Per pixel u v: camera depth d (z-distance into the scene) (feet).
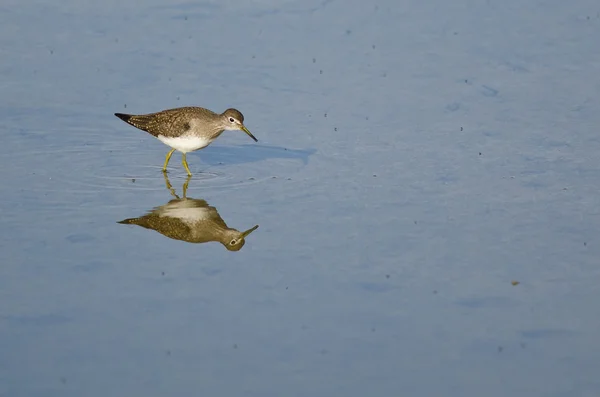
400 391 36.22
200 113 55.88
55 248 47.19
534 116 62.18
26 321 40.65
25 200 52.31
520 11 77.51
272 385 36.52
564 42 72.43
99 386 36.24
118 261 46.21
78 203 52.31
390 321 41.11
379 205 52.01
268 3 79.00
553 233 48.62
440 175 55.26
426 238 48.37
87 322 40.73
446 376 37.17
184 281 44.50
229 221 50.55
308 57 70.64
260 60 70.18
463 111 63.16
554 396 35.96
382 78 67.77
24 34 73.26
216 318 41.27
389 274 44.98
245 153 59.11
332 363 38.01
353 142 59.57
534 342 39.45
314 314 41.63
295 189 54.13
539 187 53.57
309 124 61.87
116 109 63.16
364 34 73.92
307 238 48.57
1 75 67.31
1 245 47.26
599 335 39.93
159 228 49.70
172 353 38.60
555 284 43.93
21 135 60.08
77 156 58.23
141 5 78.59
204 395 35.83
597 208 51.08
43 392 35.78
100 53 70.79
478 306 42.22
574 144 58.49
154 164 58.03
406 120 62.08
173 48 71.67
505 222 49.83
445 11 77.61
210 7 78.28
